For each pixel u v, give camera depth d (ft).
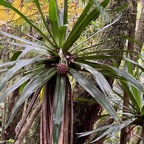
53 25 18.43
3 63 17.75
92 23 25.77
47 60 18.30
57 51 18.83
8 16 27.55
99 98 17.10
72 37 18.44
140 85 18.30
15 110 16.79
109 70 18.97
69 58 18.61
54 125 16.74
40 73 17.94
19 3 27.04
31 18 29.09
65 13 18.75
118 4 24.32
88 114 23.24
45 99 18.10
